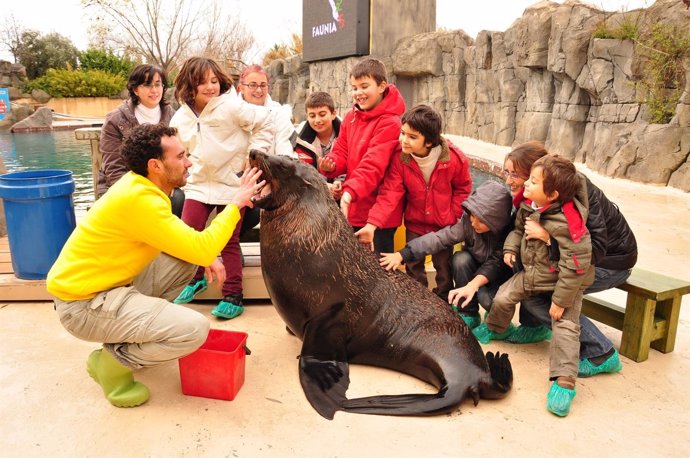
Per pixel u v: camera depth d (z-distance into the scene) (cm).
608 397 315
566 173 298
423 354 322
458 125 1742
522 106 1435
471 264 397
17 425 279
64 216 438
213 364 299
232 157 414
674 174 954
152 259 294
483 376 307
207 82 392
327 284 324
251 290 445
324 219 328
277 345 375
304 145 485
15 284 436
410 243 384
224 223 298
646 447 271
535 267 334
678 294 355
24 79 3569
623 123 1066
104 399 303
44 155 1628
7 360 346
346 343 337
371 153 395
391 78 1883
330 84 2014
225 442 268
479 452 264
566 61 1188
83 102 3397
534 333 385
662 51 990
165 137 279
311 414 293
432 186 401
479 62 1569
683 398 316
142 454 258
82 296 276
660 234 675
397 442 271
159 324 275
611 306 381
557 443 272
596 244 314
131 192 266
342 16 1850
